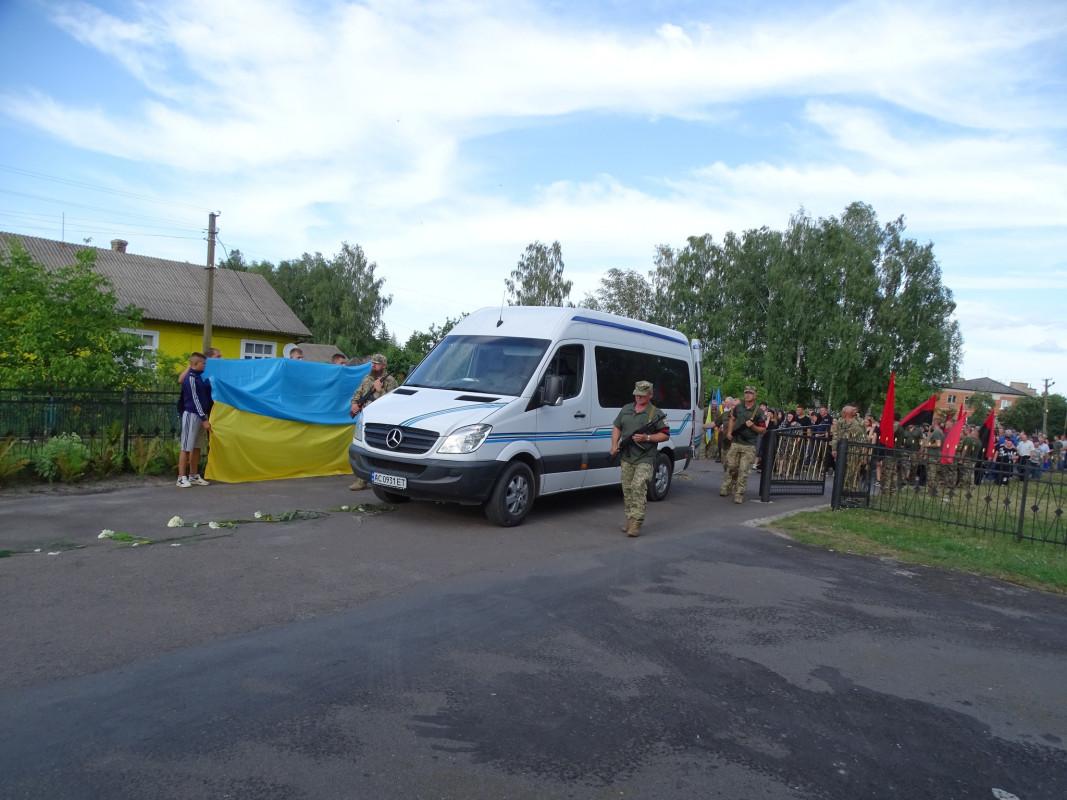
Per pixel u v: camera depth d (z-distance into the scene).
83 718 3.38
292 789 2.93
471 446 7.74
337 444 11.30
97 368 12.21
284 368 10.88
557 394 8.39
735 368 36.34
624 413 8.30
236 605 5.03
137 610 4.82
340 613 5.01
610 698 3.97
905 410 40.31
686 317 54.34
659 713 3.83
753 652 4.82
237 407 10.05
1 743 3.14
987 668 4.84
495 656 4.44
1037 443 31.22
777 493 12.75
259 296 30.80
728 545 8.08
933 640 5.32
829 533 8.96
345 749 3.26
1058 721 4.11
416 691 3.88
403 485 7.88
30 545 6.22
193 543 6.56
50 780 2.88
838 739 3.70
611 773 3.21
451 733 3.46
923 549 8.31
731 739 3.61
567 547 7.45
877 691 4.34
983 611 6.17
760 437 12.48
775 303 48.25
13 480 8.88
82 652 4.11
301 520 7.77
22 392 9.20
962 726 3.96
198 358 9.39
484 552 6.98
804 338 46.88
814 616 5.68
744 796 3.11
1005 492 9.47
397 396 8.70
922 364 48.06
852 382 47.91
